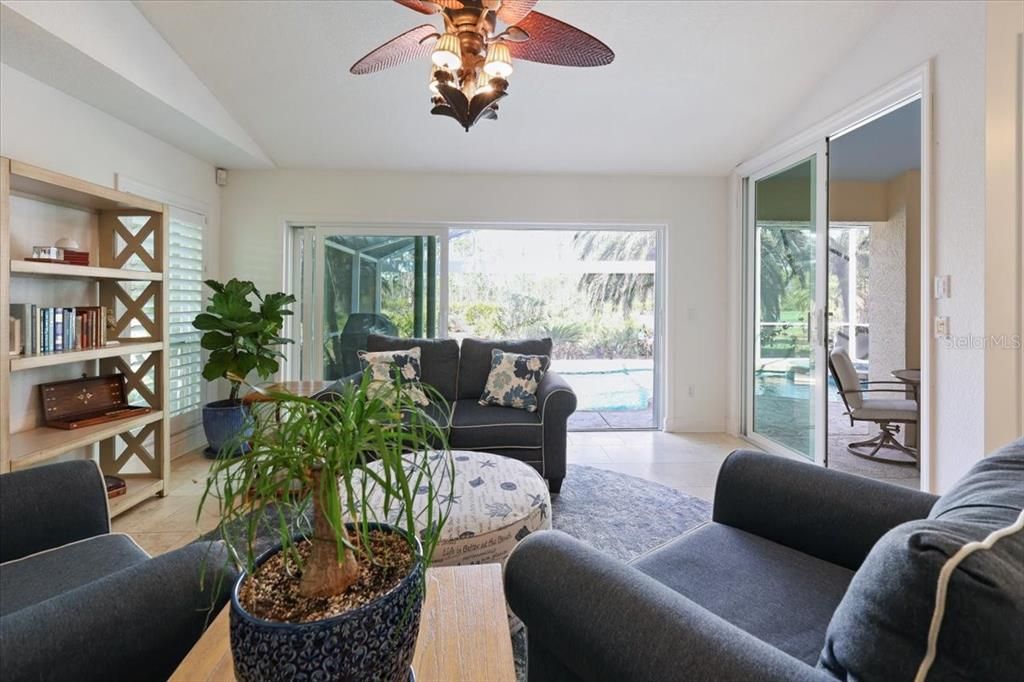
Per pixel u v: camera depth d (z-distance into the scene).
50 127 2.43
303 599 0.67
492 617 0.96
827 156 3.03
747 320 4.01
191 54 2.70
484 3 1.57
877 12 2.44
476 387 3.43
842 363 3.52
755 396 3.94
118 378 2.68
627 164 3.95
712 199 4.20
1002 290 1.93
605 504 2.66
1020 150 1.91
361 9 2.41
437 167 3.96
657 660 0.66
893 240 4.54
